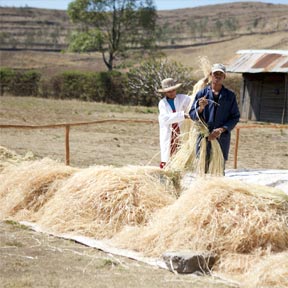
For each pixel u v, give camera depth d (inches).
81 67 3245.6
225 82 1558.8
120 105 1648.6
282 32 4212.6
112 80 1738.4
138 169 340.8
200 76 1596.9
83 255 280.8
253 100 1296.8
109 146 766.5
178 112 371.2
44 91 1827.0
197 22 6279.5
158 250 281.7
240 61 1304.1
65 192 337.7
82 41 2482.8
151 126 1064.8
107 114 1302.9
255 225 276.7
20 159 457.1
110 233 311.3
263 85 1279.5
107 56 3705.7
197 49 3998.5
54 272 253.8
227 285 245.8
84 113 1293.1
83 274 252.8
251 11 6382.9
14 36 5054.1
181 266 259.8
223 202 285.0
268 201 287.4
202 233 277.9
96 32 2472.9
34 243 298.2
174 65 1590.8
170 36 5216.5
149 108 1534.2
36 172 367.2
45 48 4549.7
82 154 669.9
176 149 375.9
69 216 324.2
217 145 351.9
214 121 351.6
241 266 263.3
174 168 354.3
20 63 3378.4
